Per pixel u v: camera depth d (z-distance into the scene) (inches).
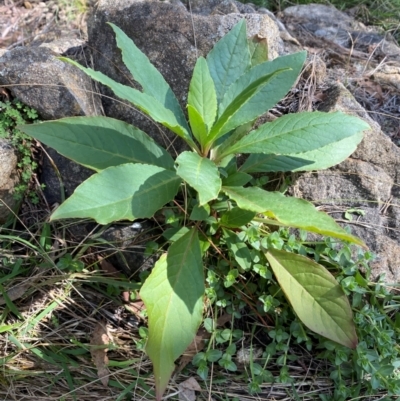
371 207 22.4
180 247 19.2
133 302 21.6
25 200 23.0
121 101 23.3
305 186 22.5
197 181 16.1
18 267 21.4
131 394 19.6
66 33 32.4
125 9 23.8
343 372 19.8
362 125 18.4
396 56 31.0
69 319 21.3
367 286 20.8
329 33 33.0
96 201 16.7
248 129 20.9
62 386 19.7
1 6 34.0
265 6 36.3
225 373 20.2
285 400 19.7
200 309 18.0
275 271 19.4
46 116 22.6
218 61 21.2
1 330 20.0
